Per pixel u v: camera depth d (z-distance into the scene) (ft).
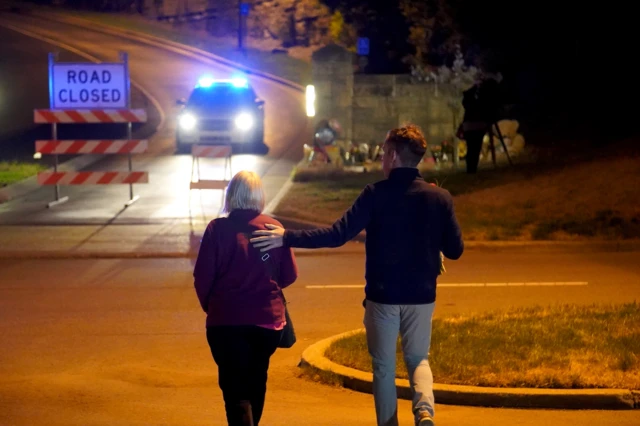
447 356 26.08
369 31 115.85
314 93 81.30
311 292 40.73
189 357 30.14
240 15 157.99
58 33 172.76
